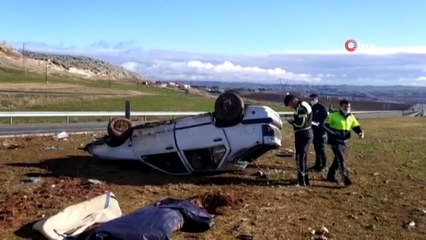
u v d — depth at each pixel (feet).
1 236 22.70
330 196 33.50
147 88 435.53
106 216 25.23
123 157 39.88
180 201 25.81
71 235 22.61
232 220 26.73
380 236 25.23
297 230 25.59
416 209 30.55
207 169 38.04
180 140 38.01
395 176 41.93
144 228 21.85
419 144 72.28
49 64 616.39
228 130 37.17
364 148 62.80
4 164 40.24
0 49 554.87
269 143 36.76
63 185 33.40
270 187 35.65
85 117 126.72
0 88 237.86
